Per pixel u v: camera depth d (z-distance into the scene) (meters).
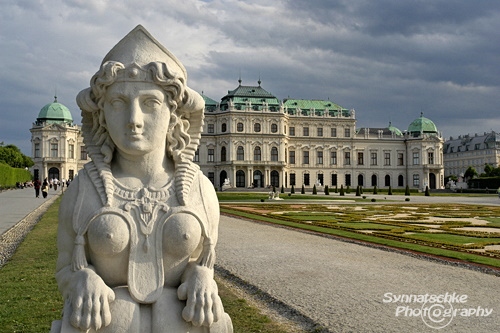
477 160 134.88
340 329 5.97
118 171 3.02
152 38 2.93
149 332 2.69
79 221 2.82
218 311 2.71
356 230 17.08
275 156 85.19
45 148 83.44
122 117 2.87
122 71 2.83
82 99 2.99
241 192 67.31
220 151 85.50
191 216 2.85
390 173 94.19
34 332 5.46
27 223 18.00
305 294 7.75
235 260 10.91
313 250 12.59
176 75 2.90
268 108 85.06
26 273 8.56
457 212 27.36
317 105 93.81
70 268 2.82
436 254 11.70
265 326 6.01
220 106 87.38
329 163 91.69
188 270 2.85
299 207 32.16
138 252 2.76
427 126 94.81
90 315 2.56
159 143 2.95
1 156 73.50
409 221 21.28
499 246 13.46
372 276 9.27
